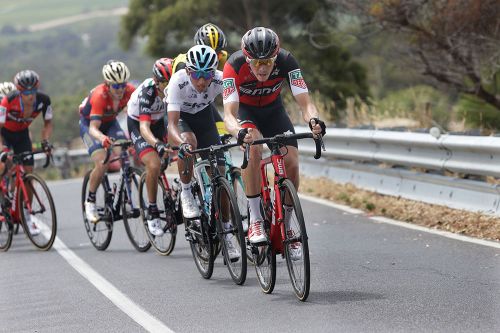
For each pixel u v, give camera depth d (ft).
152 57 192.24
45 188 64.23
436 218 62.18
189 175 51.31
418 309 39.11
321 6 173.37
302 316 39.27
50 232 65.10
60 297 47.93
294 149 45.78
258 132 45.55
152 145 55.36
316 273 48.70
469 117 93.04
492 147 58.18
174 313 42.01
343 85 179.93
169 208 57.52
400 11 95.14
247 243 46.96
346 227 63.67
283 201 42.42
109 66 61.11
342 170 82.99
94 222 63.21
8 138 71.05
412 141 68.39
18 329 41.50
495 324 35.94
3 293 50.42
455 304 39.63
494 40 91.04
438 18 92.84
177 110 50.55
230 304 42.91
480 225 57.62
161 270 53.83
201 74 46.42
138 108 58.95
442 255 51.11
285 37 186.80
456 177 65.67
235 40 194.70
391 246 55.11
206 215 49.32
